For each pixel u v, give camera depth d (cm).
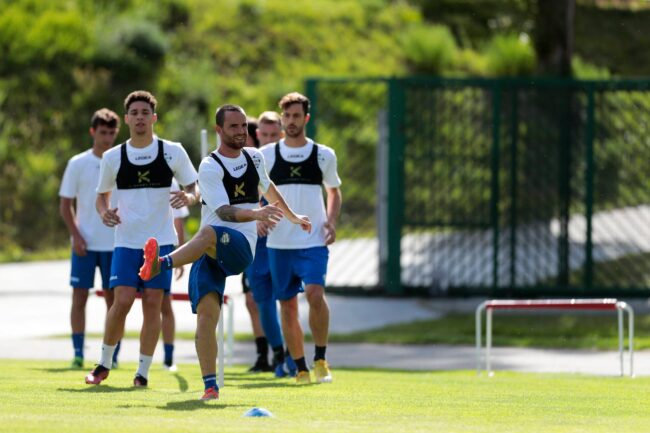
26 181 8238
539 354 4716
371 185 8606
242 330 5375
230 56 9944
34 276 7044
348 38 10769
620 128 7012
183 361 4272
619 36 10956
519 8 10244
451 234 6412
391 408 2416
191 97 9088
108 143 3700
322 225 3253
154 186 2939
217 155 2620
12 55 8788
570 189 6197
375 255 7888
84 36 9150
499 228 6316
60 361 4006
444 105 6334
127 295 2911
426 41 10475
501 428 2073
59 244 8169
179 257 2488
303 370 3195
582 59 10512
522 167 6512
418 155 6362
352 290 6350
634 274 6397
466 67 10531
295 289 3225
